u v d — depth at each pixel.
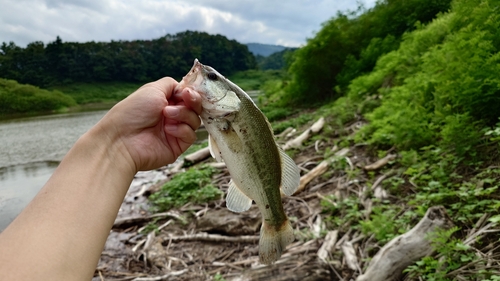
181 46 85.50
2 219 8.17
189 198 8.21
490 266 3.21
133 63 75.94
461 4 9.96
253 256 5.12
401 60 12.08
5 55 63.44
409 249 3.68
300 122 14.46
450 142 5.71
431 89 7.86
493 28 7.10
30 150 16.25
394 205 5.32
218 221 6.14
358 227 4.95
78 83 68.38
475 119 5.95
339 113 11.67
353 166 7.45
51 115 36.25
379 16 19.27
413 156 6.14
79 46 71.88
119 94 64.75
